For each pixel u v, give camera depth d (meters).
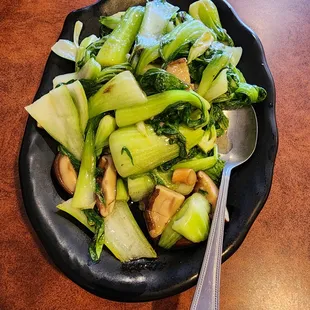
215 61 0.26
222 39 0.30
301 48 0.34
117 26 0.28
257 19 0.35
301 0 0.36
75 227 0.25
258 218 0.28
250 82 0.29
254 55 0.30
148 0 0.31
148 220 0.25
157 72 0.25
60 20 0.34
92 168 0.26
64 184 0.26
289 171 0.29
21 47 0.33
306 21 0.35
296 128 0.31
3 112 0.31
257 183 0.26
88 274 0.23
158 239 0.25
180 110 0.25
